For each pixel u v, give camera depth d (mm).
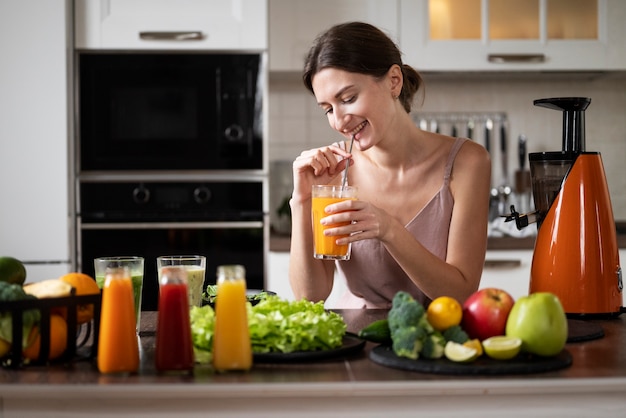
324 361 1359
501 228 3508
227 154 3359
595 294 1804
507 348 1289
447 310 1327
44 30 3217
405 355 1315
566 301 1813
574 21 3547
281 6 3490
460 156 2043
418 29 3510
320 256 1647
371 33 1843
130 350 1286
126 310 1291
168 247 3348
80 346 1446
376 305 2131
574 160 1831
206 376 1265
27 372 1306
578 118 1885
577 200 1820
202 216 3361
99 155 3338
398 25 3510
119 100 3334
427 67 3521
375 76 1817
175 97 3346
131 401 1236
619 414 1252
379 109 1834
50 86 3230
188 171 3361
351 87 1799
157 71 3332
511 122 3916
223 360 1276
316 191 1636
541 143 3924
